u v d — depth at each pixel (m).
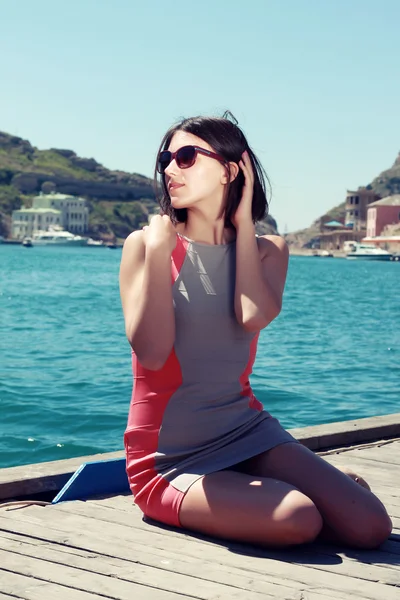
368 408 9.96
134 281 3.38
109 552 3.12
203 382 3.37
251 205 3.53
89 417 8.91
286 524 3.09
